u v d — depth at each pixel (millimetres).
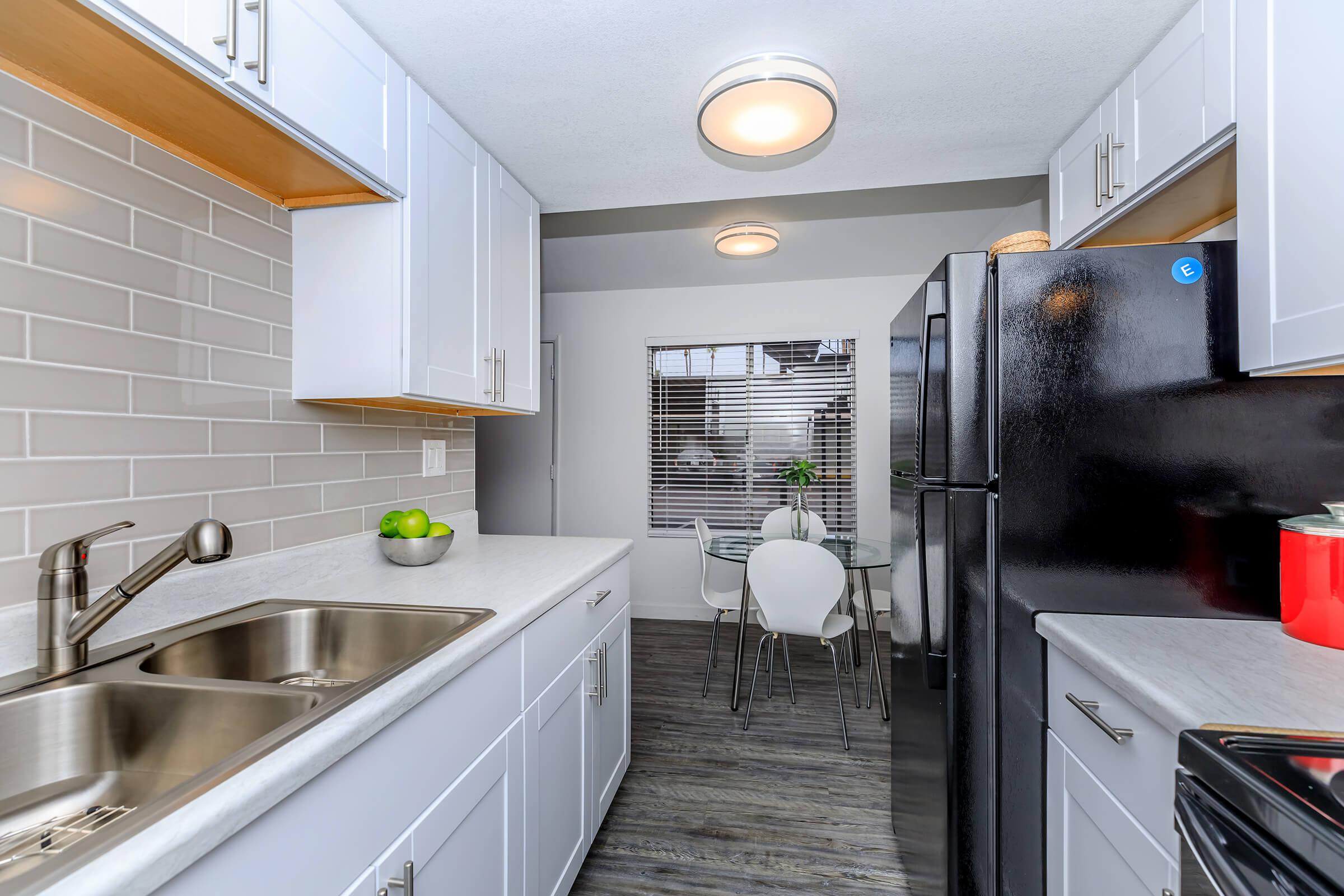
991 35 1359
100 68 898
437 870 911
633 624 4234
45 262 920
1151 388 1235
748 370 4309
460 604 1265
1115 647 1040
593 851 1794
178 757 817
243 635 1148
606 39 1371
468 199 1694
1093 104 1631
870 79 1521
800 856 1769
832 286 4176
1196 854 680
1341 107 898
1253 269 1099
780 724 2645
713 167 1971
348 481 1615
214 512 1213
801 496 3271
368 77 1282
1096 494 1251
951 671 1312
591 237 3320
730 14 1292
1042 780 1265
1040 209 2752
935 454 1388
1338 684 875
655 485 4445
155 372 1094
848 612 3801
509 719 1167
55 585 871
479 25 1319
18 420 886
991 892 1296
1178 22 1301
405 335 1386
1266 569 1193
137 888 462
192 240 1169
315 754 645
